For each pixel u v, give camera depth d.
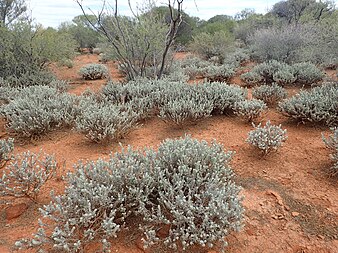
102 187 2.34
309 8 19.05
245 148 4.24
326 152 4.02
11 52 9.54
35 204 2.90
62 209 2.21
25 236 2.45
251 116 5.26
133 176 2.61
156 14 10.03
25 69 9.84
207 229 2.24
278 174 3.51
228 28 23.62
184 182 2.70
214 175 2.81
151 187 2.70
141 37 9.13
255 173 3.55
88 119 4.62
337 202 2.94
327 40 8.96
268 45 11.43
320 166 3.66
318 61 10.50
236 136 4.77
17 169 2.83
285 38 11.07
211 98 5.77
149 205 2.74
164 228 2.50
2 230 2.55
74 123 5.21
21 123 4.58
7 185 3.14
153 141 4.66
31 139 4.68
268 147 3.74
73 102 5.68
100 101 6.64
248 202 2.96
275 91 6.74
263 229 2.58
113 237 2.43
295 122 5.29
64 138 4.80
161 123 5.53
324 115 4.84
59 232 2.01
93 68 12.08
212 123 5.46
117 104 6.17
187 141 3.36
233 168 3.67
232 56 14.18
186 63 13.90
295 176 3.46
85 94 7.50
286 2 21.78
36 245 2.17
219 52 15.55
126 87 6.71
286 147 4.27
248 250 2.35
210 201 2.33
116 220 2.51
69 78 12.04
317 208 2.86
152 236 2.18
